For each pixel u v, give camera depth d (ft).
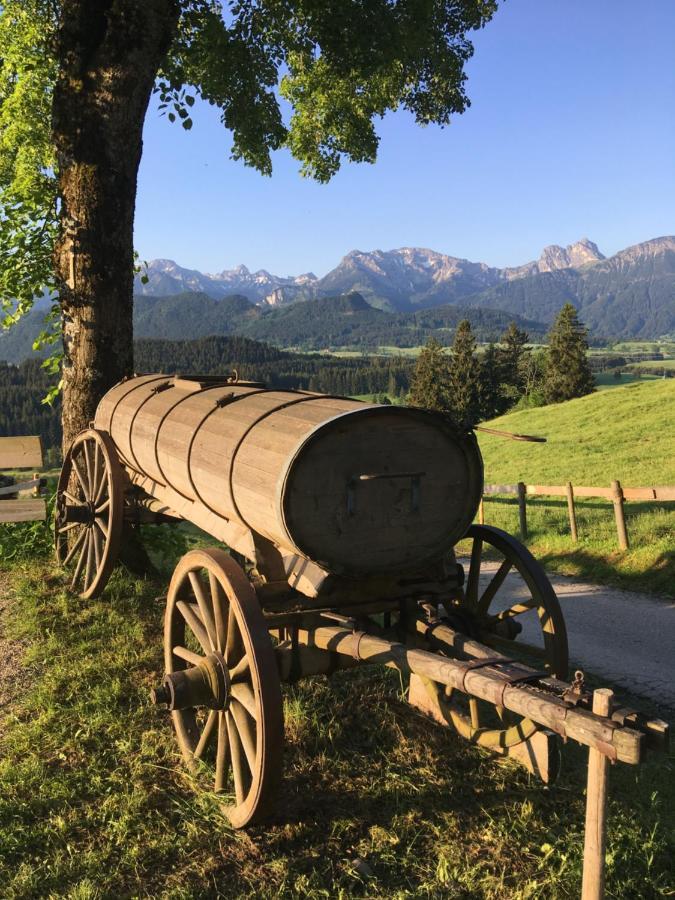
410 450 13.05
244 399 16.97
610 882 11.43
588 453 92.22
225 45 31.60
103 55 23.72
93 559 23.97
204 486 15.31
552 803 13.61
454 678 10.57
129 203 25.66
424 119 43.75
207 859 11.64
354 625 12.89
